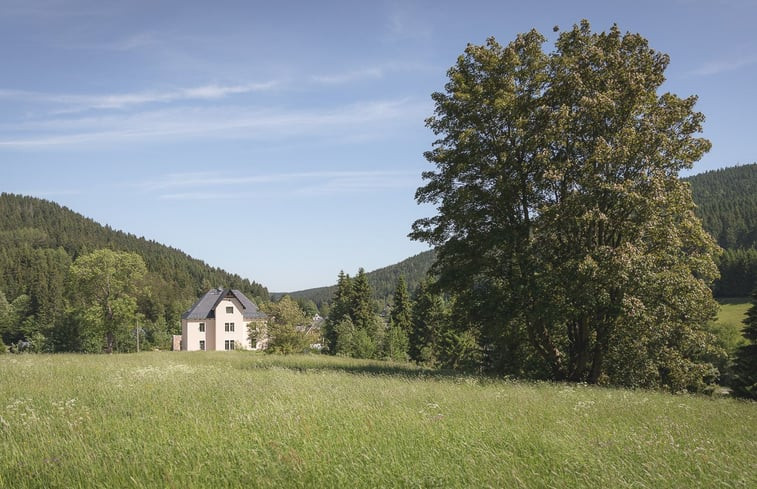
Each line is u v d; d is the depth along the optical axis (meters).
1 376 14.45
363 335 66.25
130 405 9.66
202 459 5.87
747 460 6.30
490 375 21.41
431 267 24.45
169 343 96.25
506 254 21.53
